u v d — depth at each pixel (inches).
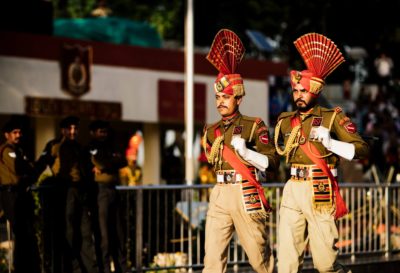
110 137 799.1
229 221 643.5
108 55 1465.3
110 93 1467.8
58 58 1391.5
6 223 776.3
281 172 1362.0
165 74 1556.3
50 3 1519.4
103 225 784.9
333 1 2332.7
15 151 743.1
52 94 1384.1
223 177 640.4
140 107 1515.7
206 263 643.5
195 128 1744.6
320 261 627.2
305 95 625.3
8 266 756.0
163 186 821.9
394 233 953.5
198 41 2297.0
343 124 617.9
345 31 2370.8
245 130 634.2
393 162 1451.8
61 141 774.5
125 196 813.2
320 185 622.5
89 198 780.6
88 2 2511.1
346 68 2322.8
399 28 2394.2
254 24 2288.4
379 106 2065.7
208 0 2282.2
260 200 635.5
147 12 2449.6
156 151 1603.1
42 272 766.5
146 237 824.3
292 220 629.9
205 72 1614.2
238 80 636.7
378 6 2369.6
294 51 2203.5
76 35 1605.6
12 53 1338.6
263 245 643.5
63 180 767.1
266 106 1710.1
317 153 621.3
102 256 786.2
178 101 1578.5
